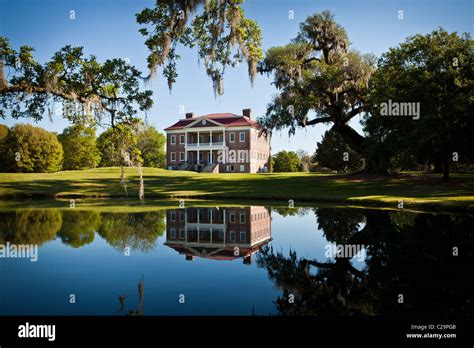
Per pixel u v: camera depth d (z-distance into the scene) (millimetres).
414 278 5215
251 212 13852
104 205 16922
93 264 5914
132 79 14875
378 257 6469
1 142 56188
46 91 14016
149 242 7820
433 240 7984
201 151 60625
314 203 17859
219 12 11633
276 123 27375
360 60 25594
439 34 23297
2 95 14117
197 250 7094
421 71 22328
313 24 27531
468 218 11539
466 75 20984
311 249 7250
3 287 4719
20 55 13852
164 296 4438
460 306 4121
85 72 14328
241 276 5336
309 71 27047
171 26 11797
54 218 11789
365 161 31250
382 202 16062
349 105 29578
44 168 57562
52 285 4828
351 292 4613
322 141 48844
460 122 19906
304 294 4543
